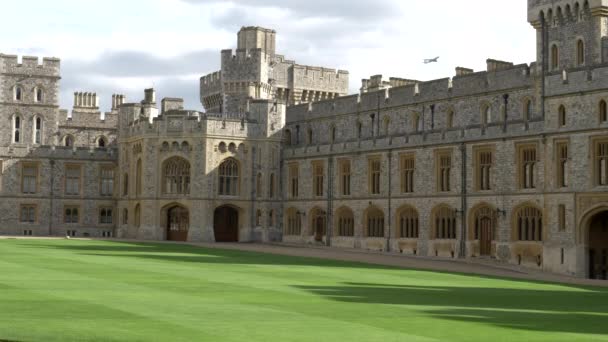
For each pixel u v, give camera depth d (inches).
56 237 2918.3
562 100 1898.4
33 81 3282.5
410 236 2479.1
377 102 2748.5
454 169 2316.7
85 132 3467.0
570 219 1857.8
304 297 956.6
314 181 2876.5
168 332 665.6
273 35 3754.9
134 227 2999.5
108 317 739.4
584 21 1980.8
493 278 1471.5
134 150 3009.4
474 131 2252.7
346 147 2731.3
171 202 2886.3
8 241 2384.4
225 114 3240.7
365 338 662.5
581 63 1990.7
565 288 1285.7
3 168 3115.2
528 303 984.3
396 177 2524.6
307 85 3627.0
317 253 2196.1
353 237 2689.5
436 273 1536.7
